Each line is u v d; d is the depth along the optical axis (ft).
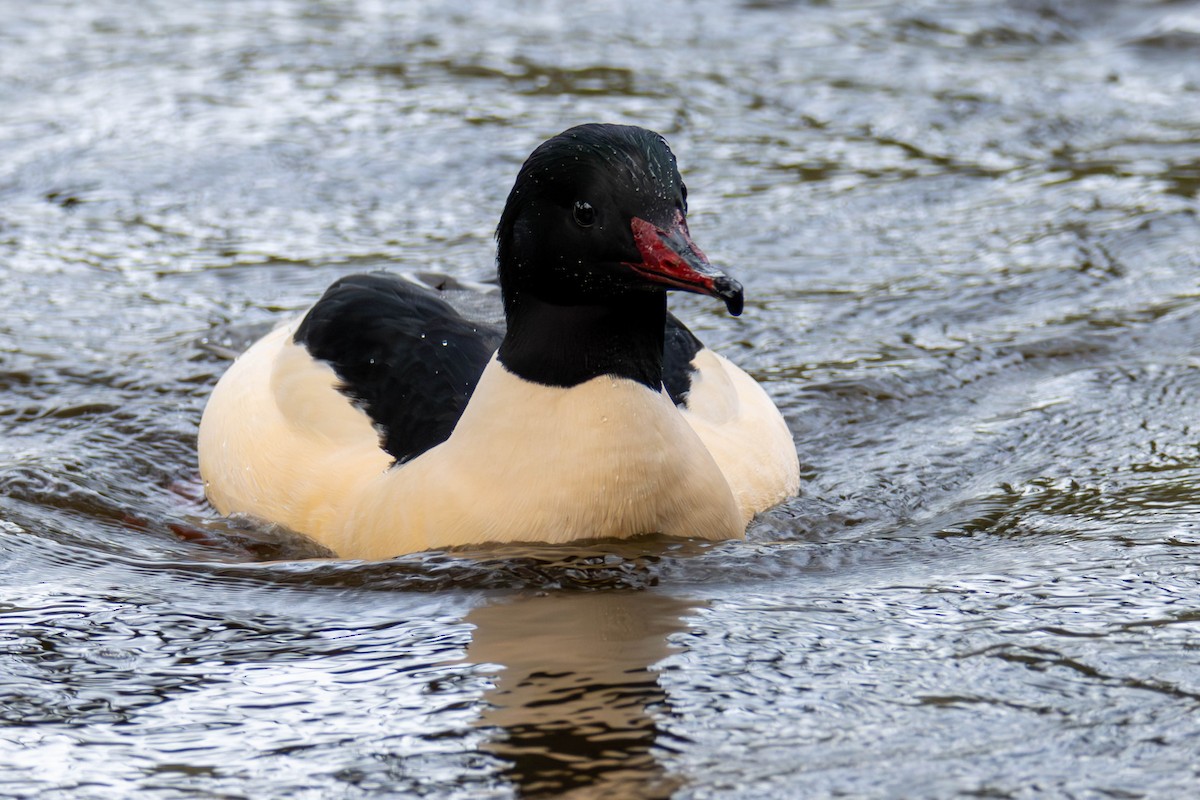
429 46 70.33
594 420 27.43
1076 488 32.32
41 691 23.17
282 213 51.93
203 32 72.38
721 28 73.77
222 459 32.96
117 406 38.42
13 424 37.29
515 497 27.78
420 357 31.96
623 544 27.91
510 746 21.08
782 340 42.29
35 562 29.09
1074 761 20.40
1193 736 20.94
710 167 56.08
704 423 31.58
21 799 20.11
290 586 27.43
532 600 26.21
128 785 20.43
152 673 23.81
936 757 20.57
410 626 25.35
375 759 20.90
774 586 26.86
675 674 23.12
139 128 59.52
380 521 28.91
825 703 22.16
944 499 32.58
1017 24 75.00
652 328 27.58
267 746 21.35
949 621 24.98
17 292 45.55
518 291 27.55
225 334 42.63
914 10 77.00
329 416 31.53
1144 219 50.49
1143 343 41.29
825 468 34.71
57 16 74.84
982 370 40.04
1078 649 23.67
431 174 55.21
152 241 49.70
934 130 60.34
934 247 48.96
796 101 63.46
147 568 28.86
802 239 49.78
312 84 64.75
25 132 59.06
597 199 26.27
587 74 66.44
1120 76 67.15
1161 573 26.71
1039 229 50.14
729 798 19.69
